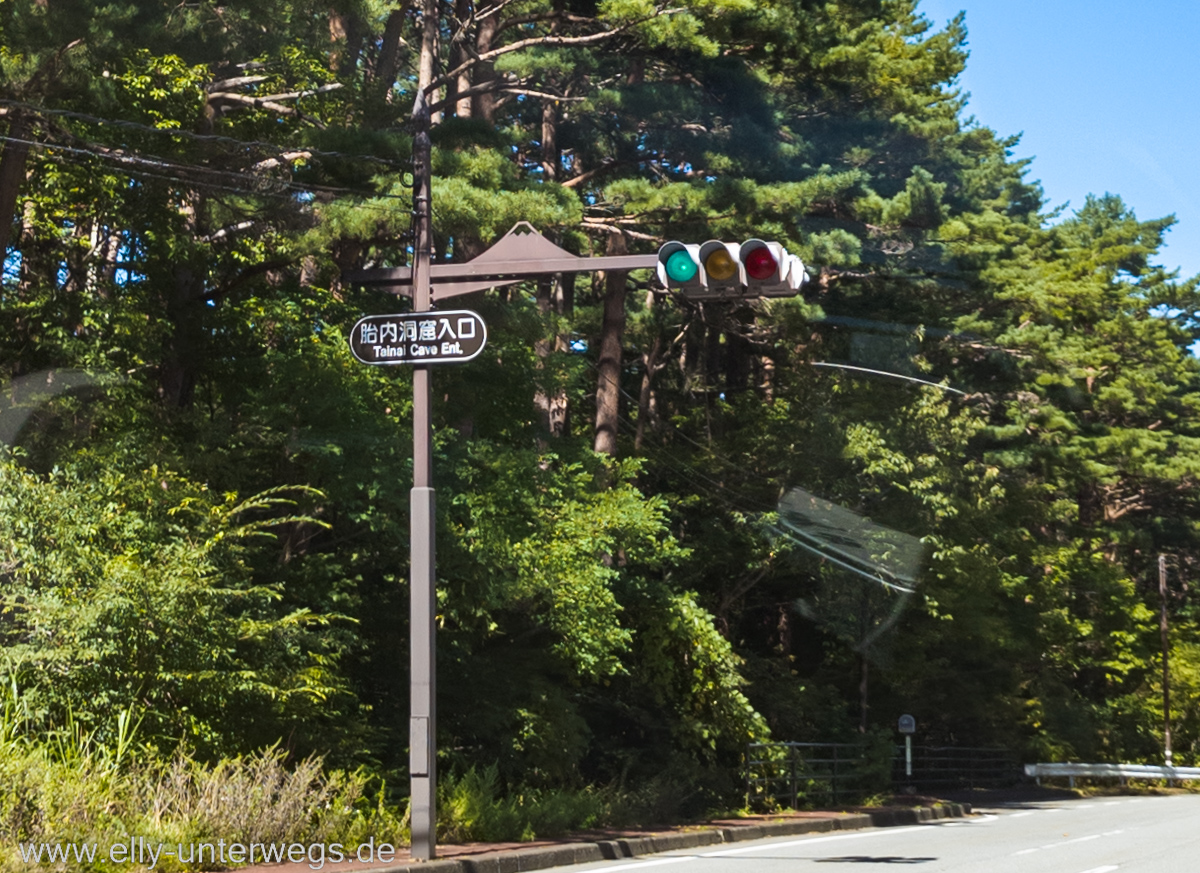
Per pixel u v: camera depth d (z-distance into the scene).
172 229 19.45
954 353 33.62
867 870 12.68
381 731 16.88
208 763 12.34
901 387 30.28
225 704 12.95
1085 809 25.95
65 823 9.95
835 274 30.25
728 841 17.02
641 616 22.34
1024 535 35.06
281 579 16.73
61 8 14.58
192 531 13.99
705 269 10.95
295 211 19.48
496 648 20.23
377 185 19.67
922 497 28.05
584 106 25.02
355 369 17.36
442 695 18.59
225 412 19.14
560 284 31.12
